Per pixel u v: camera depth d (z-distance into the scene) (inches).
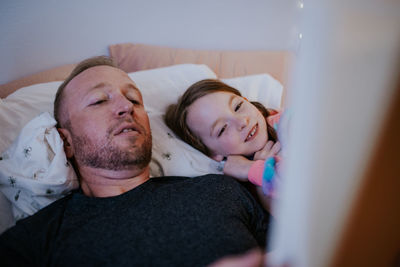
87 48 47.3
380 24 11.6
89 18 45.9
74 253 23.0
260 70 51.4
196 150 37.6
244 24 56.1
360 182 13.0
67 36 44.9
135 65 49.1
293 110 14.2
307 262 15.0
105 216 25.9
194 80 45.0
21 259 23.5
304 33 13.1
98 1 45.7
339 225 13.9
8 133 31.4
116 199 27.5
